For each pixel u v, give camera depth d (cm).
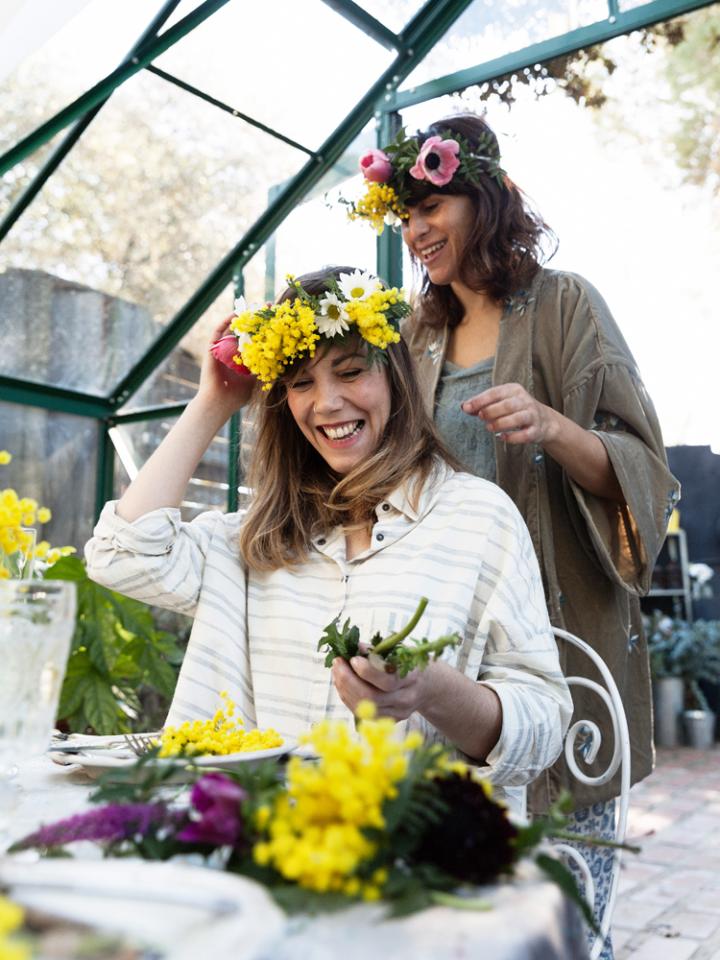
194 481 393
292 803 56
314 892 43
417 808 45
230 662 124
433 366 189
